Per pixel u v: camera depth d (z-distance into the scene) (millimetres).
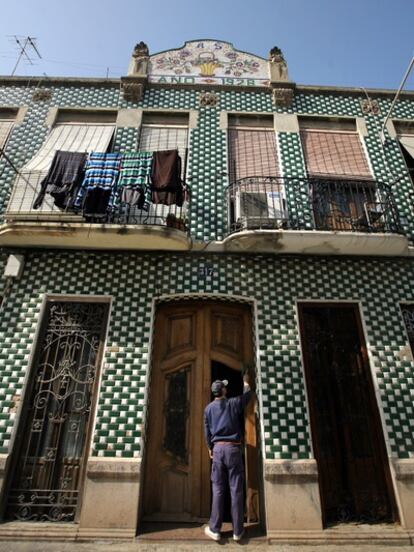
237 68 7402
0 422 4398
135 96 6852
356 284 5301
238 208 5609
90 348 4941
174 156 5480
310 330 5141
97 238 5152
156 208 5621
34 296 5102
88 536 3902
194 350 5148
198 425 4770
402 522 4082
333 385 4871
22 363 4711
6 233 5090
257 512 4402
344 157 6578
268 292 5203
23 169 5691
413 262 5492
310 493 4145
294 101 7008
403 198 6137
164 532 4039
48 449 4457
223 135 6531
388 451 4371
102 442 4293
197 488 4504
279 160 6355
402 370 4797
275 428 4422
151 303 5086
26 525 4027
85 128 6602
